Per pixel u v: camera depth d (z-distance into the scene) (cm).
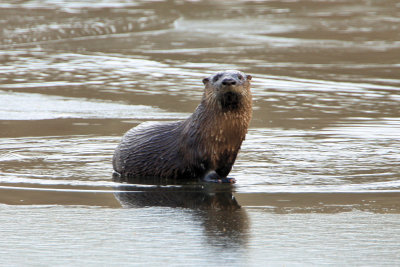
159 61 7094
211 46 8019
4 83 6003
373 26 9612
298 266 2066
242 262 2097
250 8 11106
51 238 2333
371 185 3022
